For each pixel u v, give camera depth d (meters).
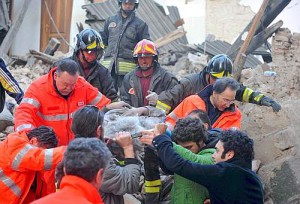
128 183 4.24
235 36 15.39
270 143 6.36
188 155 4.14
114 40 8.42
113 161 4.29
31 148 4.11
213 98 5.39
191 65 10.96
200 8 15.58
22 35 14.51
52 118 5.15
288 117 6.55
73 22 14.39
